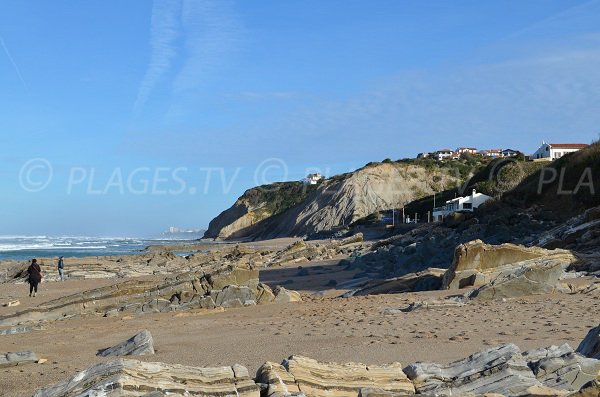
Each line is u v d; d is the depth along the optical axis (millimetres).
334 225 123500
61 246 141125
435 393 6855
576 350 8680
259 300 22500
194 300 22328
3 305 27156
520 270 18391
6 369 10430
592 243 28562
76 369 10250
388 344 11164
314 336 12836
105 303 22672
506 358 7219
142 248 127500
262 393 6539
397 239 54469
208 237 189500
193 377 6422
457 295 19281
